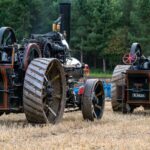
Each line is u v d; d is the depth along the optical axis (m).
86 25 95.62
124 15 98.19
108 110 26.84
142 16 91.19
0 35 17.77
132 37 89.25
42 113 17.02
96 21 93.00
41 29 83.56
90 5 94.88
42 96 17.03
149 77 24.62
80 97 20.55
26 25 81.38
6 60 17.41
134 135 15.99
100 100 20.98
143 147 13.56
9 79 17.08
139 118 21.94
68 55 20.80
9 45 17.56
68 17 21.00
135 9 96.31
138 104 24.95
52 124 17.62
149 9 90.56
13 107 17.42
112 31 92.44
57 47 19.86
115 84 25.39
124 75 25.16
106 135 15.80
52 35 20.25
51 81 17.98
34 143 13.66
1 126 16.89
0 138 14.48
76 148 13.17
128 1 99.00
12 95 17.22
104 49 91.94
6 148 12.84
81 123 18.81
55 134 15.72
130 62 25.64
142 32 90.44
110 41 91.62
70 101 20.36
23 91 16.95
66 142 14.01
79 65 21.31
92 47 92.56
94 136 15.33
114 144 13.88
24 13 81.12
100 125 18.50
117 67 25.72
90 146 13.56
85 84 20.39
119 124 18.94
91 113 20.14
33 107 16.95
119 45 91.19
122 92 25.14
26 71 17.09
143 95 24.83
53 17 87.75
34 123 17.55
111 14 92.69
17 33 79.75
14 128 16.45
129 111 25.27
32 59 17.80
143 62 25.36
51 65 17.47
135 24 92.38
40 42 19.05
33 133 15.58
